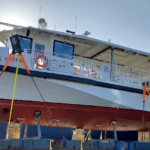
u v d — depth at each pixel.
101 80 11.96
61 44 12.14
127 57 14.66
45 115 11.56
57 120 12.00
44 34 11.88
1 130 18.91
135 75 16.44
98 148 9.64
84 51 14.01
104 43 12.48
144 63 15.63
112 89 12.28
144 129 14.72
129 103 12.80
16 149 8.05
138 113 13.46
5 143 7.91
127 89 12.79
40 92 10.88
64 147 9.01
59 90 11.07
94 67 14.82
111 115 12.84
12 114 11.13
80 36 11.89
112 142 10.08
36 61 10.75
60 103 11.41
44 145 8.62
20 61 10.28
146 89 13.49
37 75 10.45
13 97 10.00
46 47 11.95
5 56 10.18
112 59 12.99
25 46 11.36
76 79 11.23
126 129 14.67
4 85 10.32
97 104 12.09
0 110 10.89
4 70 9.96
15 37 11.19
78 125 13.02
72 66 11.59
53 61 11.23
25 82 10.45
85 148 9.38
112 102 12.23
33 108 11.12
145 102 13.48
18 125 13.06
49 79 10.70
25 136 15.95
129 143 10.12
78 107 11.81
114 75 12.88
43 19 12.09
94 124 13.16
